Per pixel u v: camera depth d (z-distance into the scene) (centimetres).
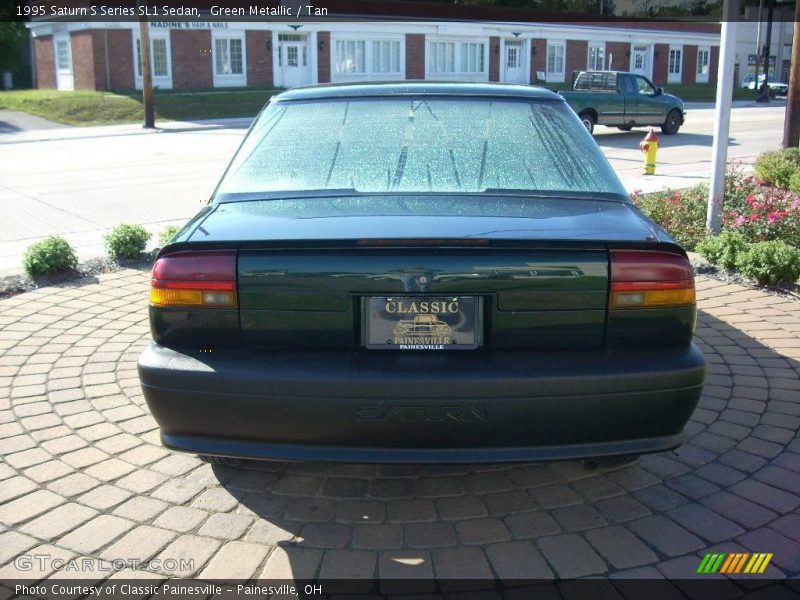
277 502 323
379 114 380
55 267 678
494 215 306
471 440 277
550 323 282
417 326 281
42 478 340
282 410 274
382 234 283
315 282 279
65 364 475
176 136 2366
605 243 282
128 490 331
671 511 314
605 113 2100
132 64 3512
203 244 283
